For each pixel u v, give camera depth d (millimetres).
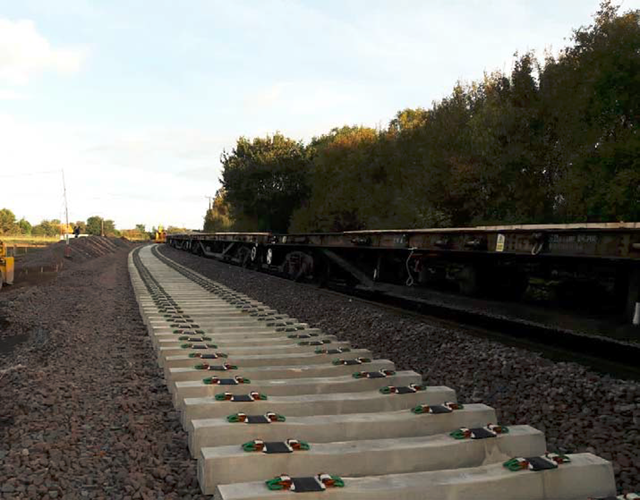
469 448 3461
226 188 45781
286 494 2691
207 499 3055
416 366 6336
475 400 5020
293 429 3684
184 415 4113
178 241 54625
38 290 17438
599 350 6070
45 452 3736
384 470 3295
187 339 6891
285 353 6367
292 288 13539
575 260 6613
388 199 25797
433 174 18859
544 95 15625
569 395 4676
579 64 14430
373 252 11359
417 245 8812
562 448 3861
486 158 16516
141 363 6559
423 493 2818
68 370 6285
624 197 12312
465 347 6445
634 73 12781
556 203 15977
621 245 4906
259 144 44062
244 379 4859
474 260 8125
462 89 20375
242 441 3588
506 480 2943
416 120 25688
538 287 7137
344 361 5668
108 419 4473
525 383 5121
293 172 42156
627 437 3893
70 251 43031
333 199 29656
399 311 9227
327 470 3211
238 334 7395
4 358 8977
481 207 17719
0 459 3639
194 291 13805
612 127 13438
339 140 32438
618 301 6203
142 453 3707
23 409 4723
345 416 3922
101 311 11438
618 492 3236
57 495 3123
